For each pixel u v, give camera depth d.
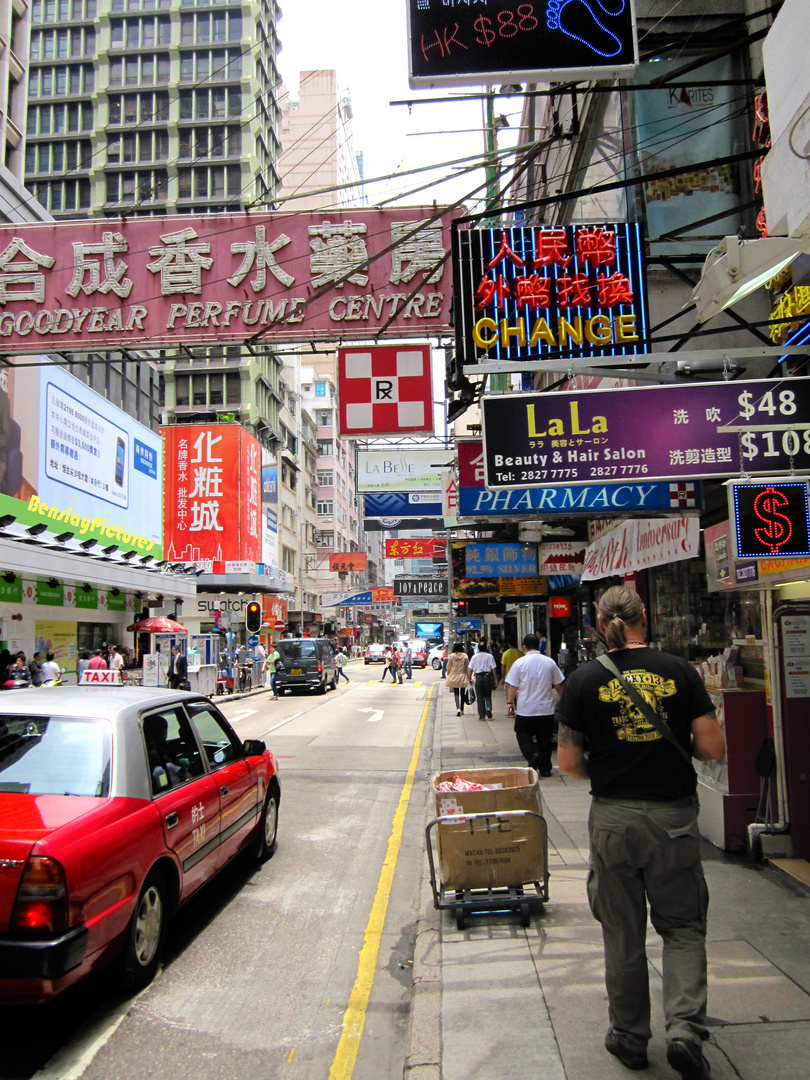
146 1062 3.62
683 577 9.55
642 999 3.17
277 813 7.23
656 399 5.77
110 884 3.88
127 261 9.05
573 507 7.36
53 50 59.16
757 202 8.04
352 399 8.72
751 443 5.49
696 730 3.13
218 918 5.46
